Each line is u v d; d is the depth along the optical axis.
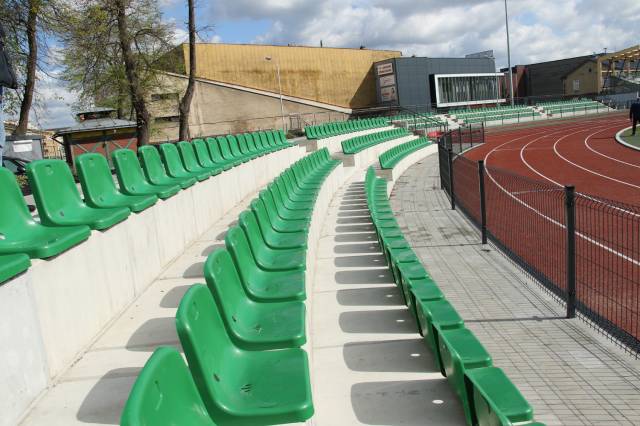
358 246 7.63
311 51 53.88
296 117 44.59
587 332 5.39
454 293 6.87
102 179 5.43
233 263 3.80
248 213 5.06
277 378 2.78
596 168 20.17
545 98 73.75
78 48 18.20
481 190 9.35
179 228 6.07
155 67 21.23
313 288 5.81
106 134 19.03
